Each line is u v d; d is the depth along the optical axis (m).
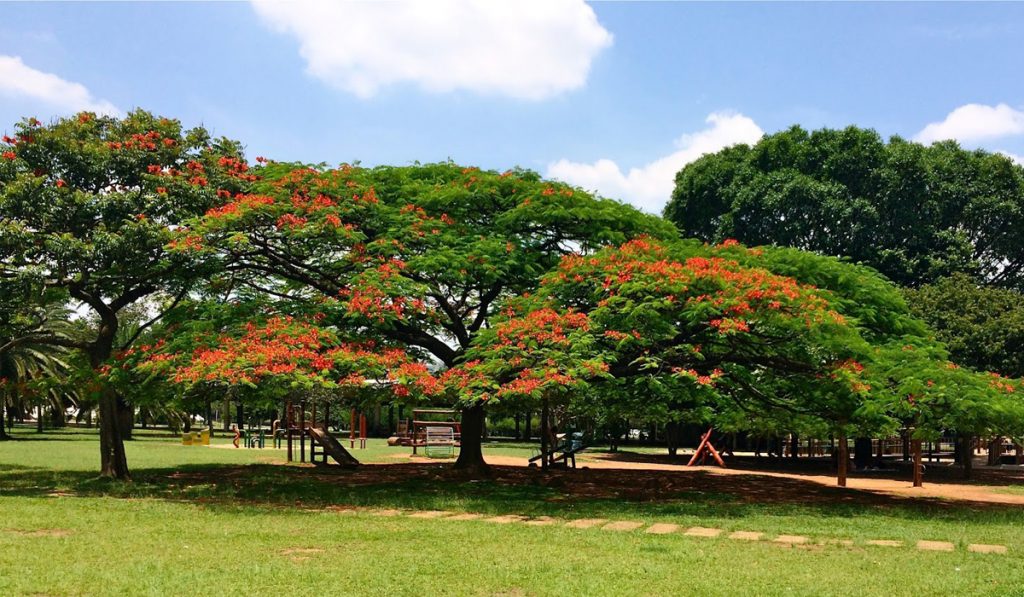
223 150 17.03
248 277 17.41
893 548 9.04
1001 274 32.28
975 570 7.73
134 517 10.33
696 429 38.25
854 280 15.90
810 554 8.48
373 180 17.11
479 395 12.79
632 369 14.77
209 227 14.20
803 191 29.16
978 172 30.81
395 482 16.25
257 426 52.56
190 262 14.96
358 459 23.88
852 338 13.14
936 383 12.63
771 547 8.90
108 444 15.69
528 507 12.12
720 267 13.42
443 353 17.28
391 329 15.47
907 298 24.66
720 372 13.77
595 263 14.38
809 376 14.45
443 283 16.25
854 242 29.36
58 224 14.58
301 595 6.31
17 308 15.56
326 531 9.43
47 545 8.16
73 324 31.11
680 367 14.52
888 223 29.89
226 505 11.79
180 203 15.41
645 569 7.45
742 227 31.02
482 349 14.22
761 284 12.91
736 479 19.38
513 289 17.19
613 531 9.86
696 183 32.41
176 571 7.04
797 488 17.28
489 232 16.45
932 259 28.77
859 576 7.36
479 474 18.05
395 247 15.12
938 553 8.72
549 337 13.26
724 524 10.70
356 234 15.12
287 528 9.61
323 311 15.09
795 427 18.33
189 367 12.38
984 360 23.11
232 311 15.07
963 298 24.19
